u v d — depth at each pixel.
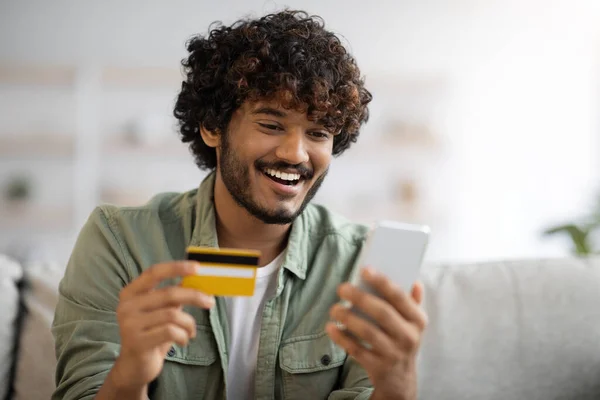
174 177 4.41
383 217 4.49
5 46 4.29
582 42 4.60
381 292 0.83
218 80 1.18
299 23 1.22
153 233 1.24
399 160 4.57
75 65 4.23
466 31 4.58
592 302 1.38
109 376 0.95
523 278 1.40
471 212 4.63
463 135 4.59
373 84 4.41
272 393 1.19
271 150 1.11
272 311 1.21
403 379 0.88
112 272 1.20
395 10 4.54
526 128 4.63
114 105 4.34
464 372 1.32
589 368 1.36
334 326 0.88
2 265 1.32
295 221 1.28
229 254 0.87
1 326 1.25
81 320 1.16
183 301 0.86
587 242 1.92
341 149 1.33
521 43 4.60
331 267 1.28
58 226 4.21
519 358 1.34
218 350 1.18
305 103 1.09
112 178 4.34
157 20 4.38
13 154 4.16
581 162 4.64
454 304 1.36
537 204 4.64
